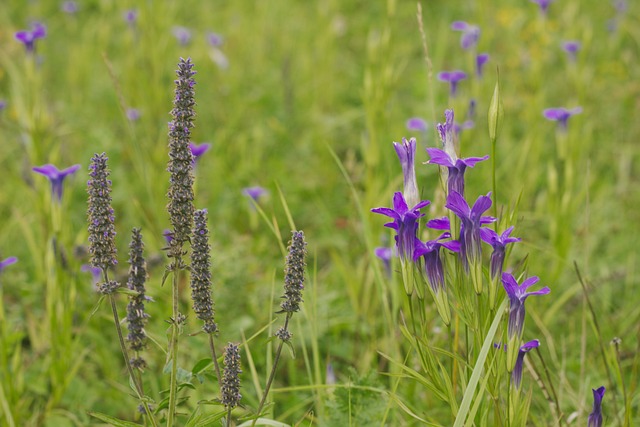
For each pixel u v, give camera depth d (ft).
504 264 3.28
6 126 5.51
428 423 3.28
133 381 3.18
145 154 5.25
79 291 4.24
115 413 3.96
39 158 4.37
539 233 5.02
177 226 3.10
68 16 8.28
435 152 3.17
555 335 4.22
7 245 4.79
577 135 5.20
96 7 8.68
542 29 6.17
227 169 5.46
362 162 5.81
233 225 5.08
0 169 5.56
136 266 3.23
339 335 4.20
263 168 5.60
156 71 5.82
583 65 5.54
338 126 6.20
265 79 7.06
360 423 3.53
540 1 6.08
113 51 7.68
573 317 4.26
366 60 7.16
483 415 3.23
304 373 4.05
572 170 4.45
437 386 3.25
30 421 3.87
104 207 3.11
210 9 8.50
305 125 6.37
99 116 6.24
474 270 3.15
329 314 4.14
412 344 3.23
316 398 3.73
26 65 4.46
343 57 7.65
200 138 6.09
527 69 6.51
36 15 8.16
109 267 3.13
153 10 5.95
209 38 6.82
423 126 4.61
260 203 5.13
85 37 7.62
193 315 4.06
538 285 4.31
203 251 3.13
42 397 4.03
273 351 4.06
